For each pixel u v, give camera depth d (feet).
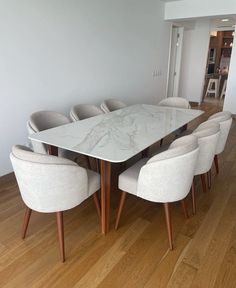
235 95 19.61
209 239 6.53
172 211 7.73
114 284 5.16
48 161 4.85
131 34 14.87
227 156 12.10
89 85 12.61
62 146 6.07
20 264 5.58
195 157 5.72
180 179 5.65
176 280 5.29
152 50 17.53
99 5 12.06
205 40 23.77
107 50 13.26
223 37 31.96
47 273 5.37
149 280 5.27
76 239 6.39
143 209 7.79
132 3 14.33
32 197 5.28
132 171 6.64
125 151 5.81
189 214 7.59
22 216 7.30
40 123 8.61
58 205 5.35
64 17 10.39
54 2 9.82
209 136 6.95
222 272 5.51
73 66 11.39
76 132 7.23
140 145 6.23
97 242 6.31
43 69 10.03
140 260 5.79
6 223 6.96
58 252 5.96
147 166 5.58
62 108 11.34
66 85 11.27
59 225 5.57
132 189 6.25
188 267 5.62
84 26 11.48
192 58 24.85
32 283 5.13
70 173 5.11
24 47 9.11
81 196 5.68
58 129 7.54
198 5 16.69
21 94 9.42
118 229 6.82
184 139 6.00
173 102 12.45
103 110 10.89
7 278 5.23
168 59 20.07
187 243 6.36
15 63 8.94
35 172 4.86
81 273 5.40
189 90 25.91
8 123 9.23
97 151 5.78
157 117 9.30
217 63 32.07
